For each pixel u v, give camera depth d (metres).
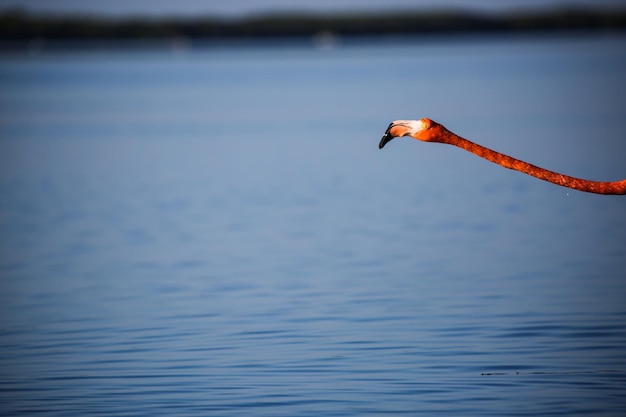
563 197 24.77
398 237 19.80
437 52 163.88
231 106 63.91
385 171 31.84
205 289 15.54
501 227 20.67
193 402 10.11
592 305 13.59
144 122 53.81
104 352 12.05
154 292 15.47
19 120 56.34
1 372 11.27
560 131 40.62
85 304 14.75
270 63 142.25
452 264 16.86
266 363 11.34
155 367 11.34
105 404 10.12
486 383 10.41
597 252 17.55
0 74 114.81
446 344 11.88
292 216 23.06
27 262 18.38
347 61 139.75
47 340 12.69
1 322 13.72
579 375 10.58
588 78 76.19
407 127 6.86
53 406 10.09
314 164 34.34
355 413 9.64
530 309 13.46
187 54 196.88
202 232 21.25
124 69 128.38
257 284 15.75
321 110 57.69
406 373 10.82
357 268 16.77
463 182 28.58
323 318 13.34
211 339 12.47
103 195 28.02
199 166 34.69
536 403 9.79
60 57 179.00
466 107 55.03
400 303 14.09
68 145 42.78
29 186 30.47
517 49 161.38
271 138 43.66
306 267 17.02
